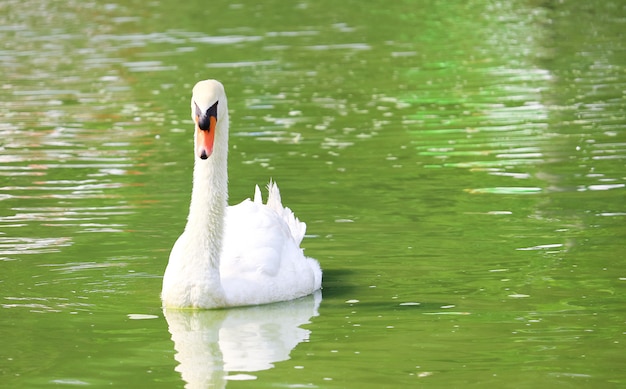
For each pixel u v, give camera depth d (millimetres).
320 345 10367
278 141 20156
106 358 10062
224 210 11609
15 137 20781
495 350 10156
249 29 35156
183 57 29922
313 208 15641
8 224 14867
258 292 11742
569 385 9273
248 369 9750
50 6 41781
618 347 10188
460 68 27672
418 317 11164
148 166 18359
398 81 26109
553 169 17578
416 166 18094
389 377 9500
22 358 10086
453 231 14352
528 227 14430
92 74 27547
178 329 10938
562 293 11836
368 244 13883
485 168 17797
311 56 29828
